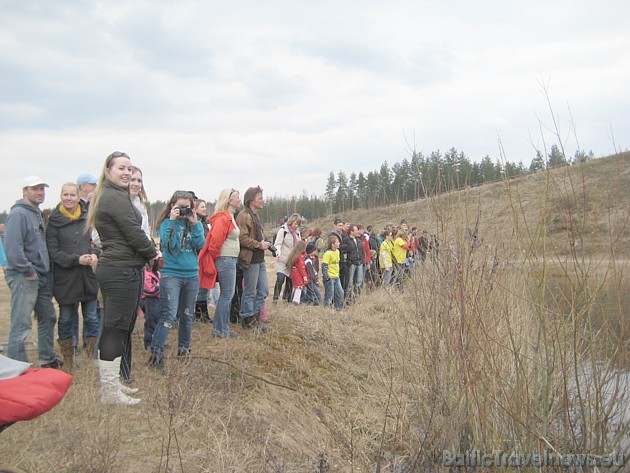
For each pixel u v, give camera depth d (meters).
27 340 6.96
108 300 4.50
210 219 6.57
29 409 2.76
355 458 4.24
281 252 9.42
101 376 4.47
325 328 7.36
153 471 3.53
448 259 4.33
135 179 5.81
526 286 4.00
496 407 3.94
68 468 3.42
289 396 5.23
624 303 3.68
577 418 3.85
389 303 7.54
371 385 5.82
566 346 3.71
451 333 4.19
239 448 4.00
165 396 4.53
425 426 4.31
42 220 5.32
